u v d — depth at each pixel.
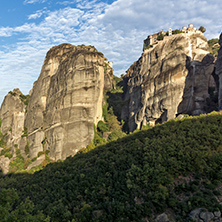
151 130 48.56
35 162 74.94
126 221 26.02
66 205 31.98
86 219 28.38
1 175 76.81
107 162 38.97
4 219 21.41
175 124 45.41
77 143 70.38
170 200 26.67
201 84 67.00
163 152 34.31
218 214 24.02
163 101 71.31
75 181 37.56
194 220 24.03
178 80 69.56
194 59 68.94
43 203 35.09
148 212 26.14
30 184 47.81
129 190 29.78
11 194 24.58
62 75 82.31
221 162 29.52
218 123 40.06
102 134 83.75
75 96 74.44
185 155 31.73
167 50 78.31
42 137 83.75
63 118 75.19
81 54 78.56
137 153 37.69
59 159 67.62
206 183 27.92
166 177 29.34
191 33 77.88
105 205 29.06
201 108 65.12
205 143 34.12
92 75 76.56
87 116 73.44
